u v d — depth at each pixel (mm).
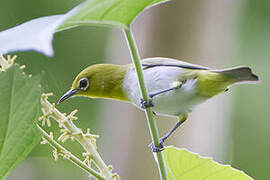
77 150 11984
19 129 2709
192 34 12000
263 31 14867
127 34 2854
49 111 3416
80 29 14211
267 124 15703
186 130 11773
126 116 12234
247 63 15023
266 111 15703
